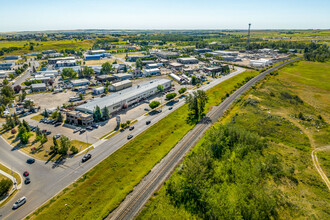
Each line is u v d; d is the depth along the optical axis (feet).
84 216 165.07
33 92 499.10
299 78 599.98
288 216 169.78
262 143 260.21
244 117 338.95
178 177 207.51
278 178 210.38
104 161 233.96
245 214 168.45
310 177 210.38
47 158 242.58
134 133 298.97
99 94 488.44
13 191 192.13
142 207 175.01
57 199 181.68
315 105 413.39
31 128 317.01
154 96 469.98
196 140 279.28
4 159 240.53
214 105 407.64
